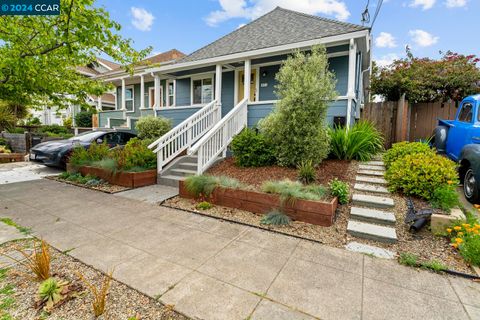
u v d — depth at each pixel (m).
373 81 9.17
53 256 2.78
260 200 4.13
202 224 3.77
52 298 2.04
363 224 3.54
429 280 2.42
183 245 3.09
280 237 3.34
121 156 6.21
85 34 4.55
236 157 6.21
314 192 4.10
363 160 6.12
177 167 6.67
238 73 10.31
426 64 9.07
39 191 5.54
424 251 2.94
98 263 2.64
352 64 6.77
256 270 2.55
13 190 5.60
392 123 8.16
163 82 13.56
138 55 6.26
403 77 8.59
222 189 4.51
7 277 2.37
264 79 9.62
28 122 17.31
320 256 2.86
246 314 1.94
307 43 7.08
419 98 8.73
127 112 13.46
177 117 9.84
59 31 4.77
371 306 2.05
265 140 5.96
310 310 2.00
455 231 3.17
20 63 4.73
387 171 4.98
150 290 2.21
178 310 1.98
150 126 8.98
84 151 7.04
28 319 1.87
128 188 5.79
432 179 4.00
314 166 5.43
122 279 2.37
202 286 2.28
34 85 5.74
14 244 3.04
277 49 7.49
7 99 6.13
